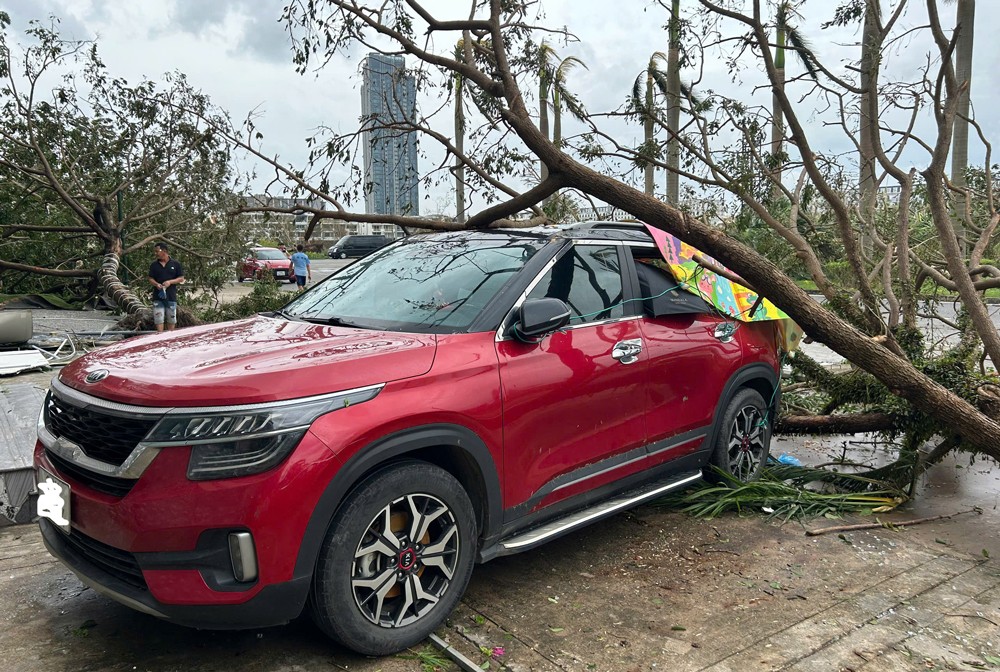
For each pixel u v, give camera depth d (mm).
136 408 2576
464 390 3043
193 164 13891
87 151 14414
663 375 4078
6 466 4121
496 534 3246
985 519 4652
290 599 2578
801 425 5770
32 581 3459
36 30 12883
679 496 4781
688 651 2969
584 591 3506
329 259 37281
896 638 3100
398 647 2848
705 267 4566
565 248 3820
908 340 5613
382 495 2750
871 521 4555
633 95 5832
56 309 15406
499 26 4668
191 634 3010
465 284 3613
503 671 2797
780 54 6055
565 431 3502
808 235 7277
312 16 4543
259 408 2535
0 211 14867
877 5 5613
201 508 2461
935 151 5445
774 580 3668
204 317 13016
